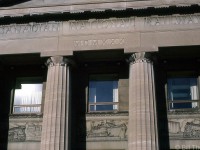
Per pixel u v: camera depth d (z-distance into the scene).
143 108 28.06
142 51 29.55
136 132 27.56
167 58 31.23
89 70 32.06
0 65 32.22
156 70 31.16
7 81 32.66
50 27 31.31
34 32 31.33
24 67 32.91
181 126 29.36
